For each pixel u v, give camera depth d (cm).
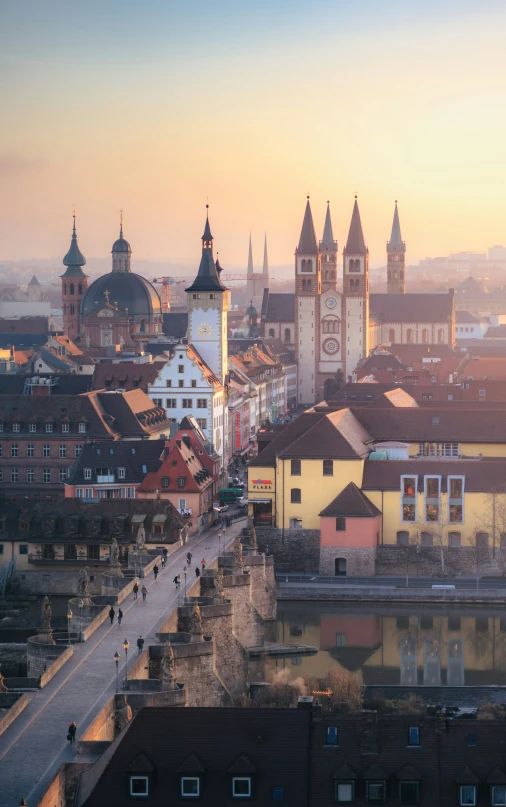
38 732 15425
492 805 13150
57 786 14000
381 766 13362
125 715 16250
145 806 13362
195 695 19075
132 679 17112
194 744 13688
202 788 13412
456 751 13450
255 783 13388
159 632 19712
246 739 13700
